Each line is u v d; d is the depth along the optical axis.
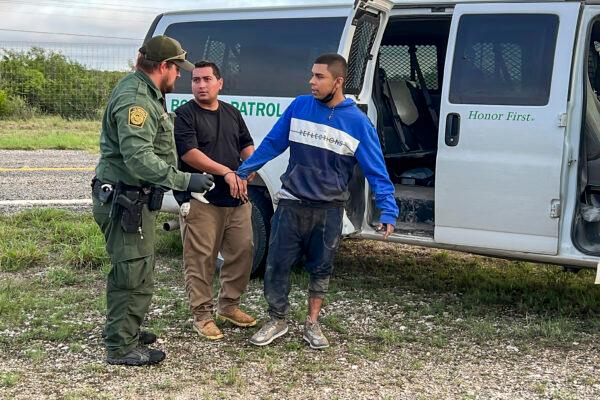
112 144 3.90
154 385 3.86
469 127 5.04
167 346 4.45
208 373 4.05
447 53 5.16
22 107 21.89
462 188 5.08
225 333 4.72
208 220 4.50
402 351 4.48
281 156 5.67
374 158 4.28
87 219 7.80
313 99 4.32
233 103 5.96
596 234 5.02
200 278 4.56
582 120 4.82
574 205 4.81
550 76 4.83
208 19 6.18
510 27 4.99
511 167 4.91
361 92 5.43
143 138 3.76
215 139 4.48
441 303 5.40
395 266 6.54
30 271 6.07
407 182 6.18
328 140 4.26
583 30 4.84
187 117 4.40
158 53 3.87
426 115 6.99
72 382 3.87
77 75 23.03
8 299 5.16
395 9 5.46
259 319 4.99
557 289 5.73
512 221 4.95
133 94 3.79
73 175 11.47
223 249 4.70
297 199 4.31
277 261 4.44
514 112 4.91
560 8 4.86
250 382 3.94
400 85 6.75
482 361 4.35
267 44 5.88
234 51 6.01
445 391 3.89
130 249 3.93
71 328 4.63
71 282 5.75
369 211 5.50
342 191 4.36
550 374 4.16
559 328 4.82
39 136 17.03
